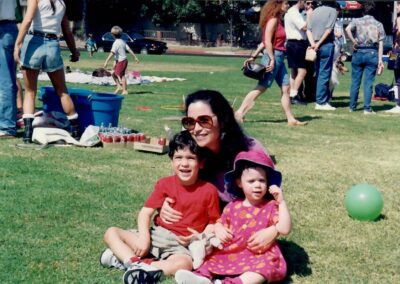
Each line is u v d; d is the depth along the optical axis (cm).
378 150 715
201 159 356
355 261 380
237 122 367
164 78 1702
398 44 1108
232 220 350
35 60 650
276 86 1548
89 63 2347
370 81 1031
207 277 329
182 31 4841
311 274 359
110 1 4653
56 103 718
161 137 722
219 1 4675
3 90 697
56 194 488
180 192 358
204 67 2298
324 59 1063
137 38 3666
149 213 361
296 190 530
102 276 342
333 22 1048
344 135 809
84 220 432
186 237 352
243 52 4172
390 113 1054
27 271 345
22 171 555
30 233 403
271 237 335
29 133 668
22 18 723
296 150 697
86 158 616
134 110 982
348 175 591
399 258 387
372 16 1029
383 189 546
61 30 700
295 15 1086
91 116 706
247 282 323
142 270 322
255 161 343
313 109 1080
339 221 452
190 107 360
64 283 332
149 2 4725
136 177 552
